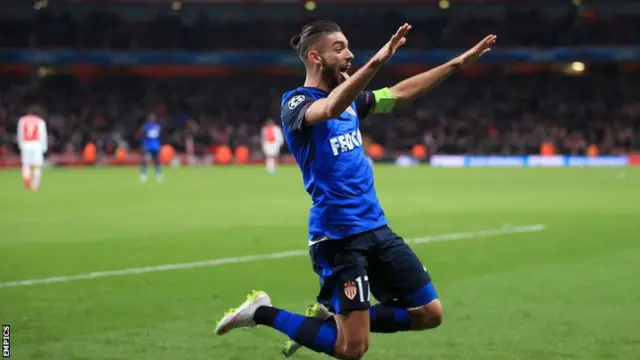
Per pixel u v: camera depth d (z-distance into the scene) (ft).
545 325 88.17
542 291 107.24
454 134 582.76
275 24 651.25
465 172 434.30
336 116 56.29
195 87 637.30
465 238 161.79
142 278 118.73
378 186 317.83
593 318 91.35
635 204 235.20
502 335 84.07
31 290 109.40
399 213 210.79
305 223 190.49
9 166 526.57
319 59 61.26
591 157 529.86
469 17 645.92
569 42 620.90
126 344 81.10
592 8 643.86
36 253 143.84
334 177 60.70
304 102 59.67
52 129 565.12
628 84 617.62
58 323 90.07
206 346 80.43
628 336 83.15
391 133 584.40
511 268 125.80
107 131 580.30
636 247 148.36
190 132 572.92
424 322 63.62
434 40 630.74
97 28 628.69
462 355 76.89
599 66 653.30
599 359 74.79
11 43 618.44
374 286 64.64
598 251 143.54
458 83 630.33
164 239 162.61
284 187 318.86
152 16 653.30
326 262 61.52
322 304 63.41
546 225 183.73
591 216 202.59
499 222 190.19
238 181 360.69
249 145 584.40
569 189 297.74
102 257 139.23
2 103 586.86
